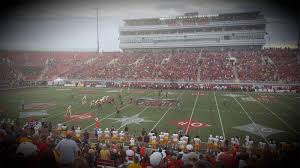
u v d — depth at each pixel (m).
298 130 20.45
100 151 11.17
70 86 53.31
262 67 51.16
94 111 27.58
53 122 22.64
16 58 62.72
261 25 65.38
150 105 30.97
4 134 11.72
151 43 75.31
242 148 13.06
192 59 59.78
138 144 16.58
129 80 52.94
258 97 37.56
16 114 25.75
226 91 44.53
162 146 16.48
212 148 15.95
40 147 9.29
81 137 17.81
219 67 53.78
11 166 7.10
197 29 71.12
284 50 57.62
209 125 22.03
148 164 8.75
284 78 46.16
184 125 21.98
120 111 27.70
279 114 26.22
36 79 58.03
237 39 67.62
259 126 21.70
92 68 61.03
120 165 9.46
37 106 30.19
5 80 54.22
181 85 47.75
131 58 65.19
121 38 77.12
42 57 66.56
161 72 54.53
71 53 71.00
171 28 72.88
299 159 9.30
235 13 66.69
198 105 31.06
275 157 10.28
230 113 26.72
